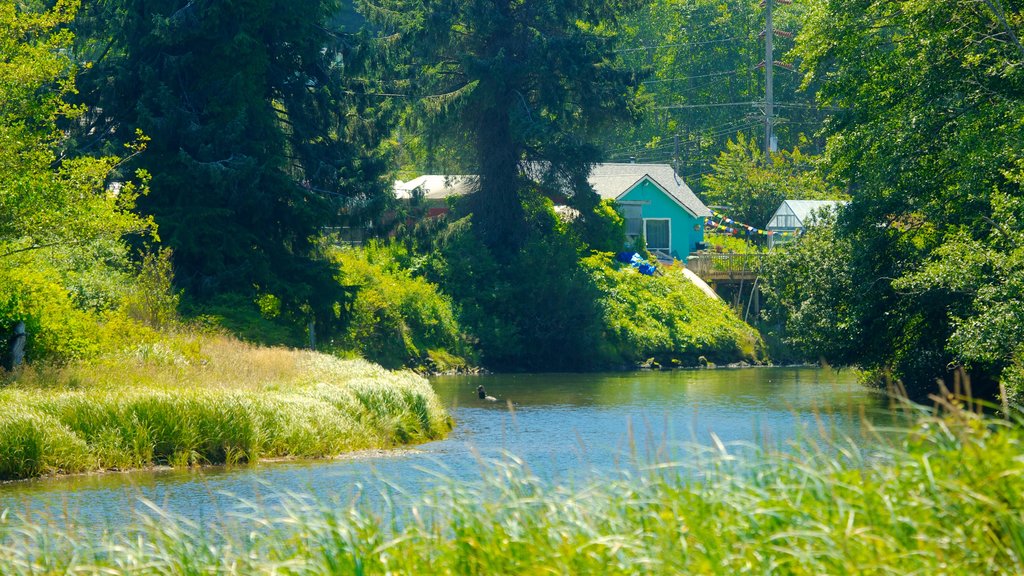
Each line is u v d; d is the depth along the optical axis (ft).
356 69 200.64
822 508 30.91
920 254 150.41
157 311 146.92
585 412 144.97
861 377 184.96
